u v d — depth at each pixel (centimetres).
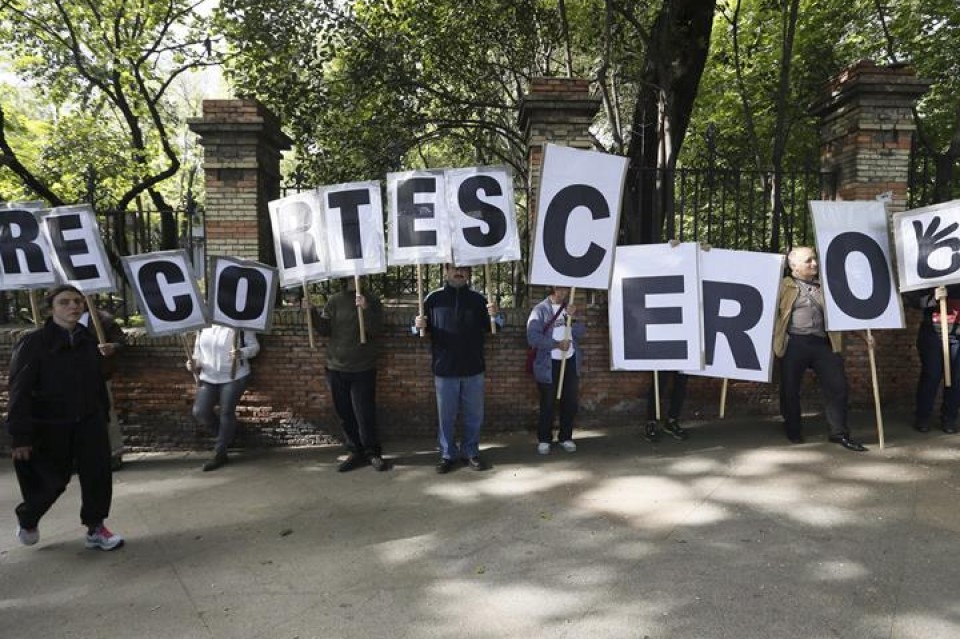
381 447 650
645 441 629
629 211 805
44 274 577
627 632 318
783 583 358
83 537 455
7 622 345
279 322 662
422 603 352
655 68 970
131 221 738
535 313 598
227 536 450
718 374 604
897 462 541
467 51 1087
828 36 1111
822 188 734
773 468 539
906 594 343
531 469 566
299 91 992
